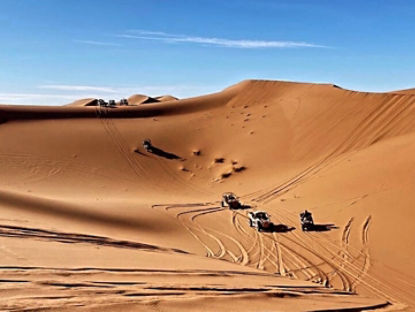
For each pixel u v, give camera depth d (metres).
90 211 22.31
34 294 6.59
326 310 9.41
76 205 23.12
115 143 49.00
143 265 10.48
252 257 18.75
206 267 12.32
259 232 23.27
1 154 41.72
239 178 41.72
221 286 9.56
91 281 7.97
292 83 71.94
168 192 38.31
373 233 21.41
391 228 21.44
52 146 45.72
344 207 25.66
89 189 36.19
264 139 49.25
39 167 40.12
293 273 16.75
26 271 7.84
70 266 8.85
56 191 33.88
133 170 43.41
